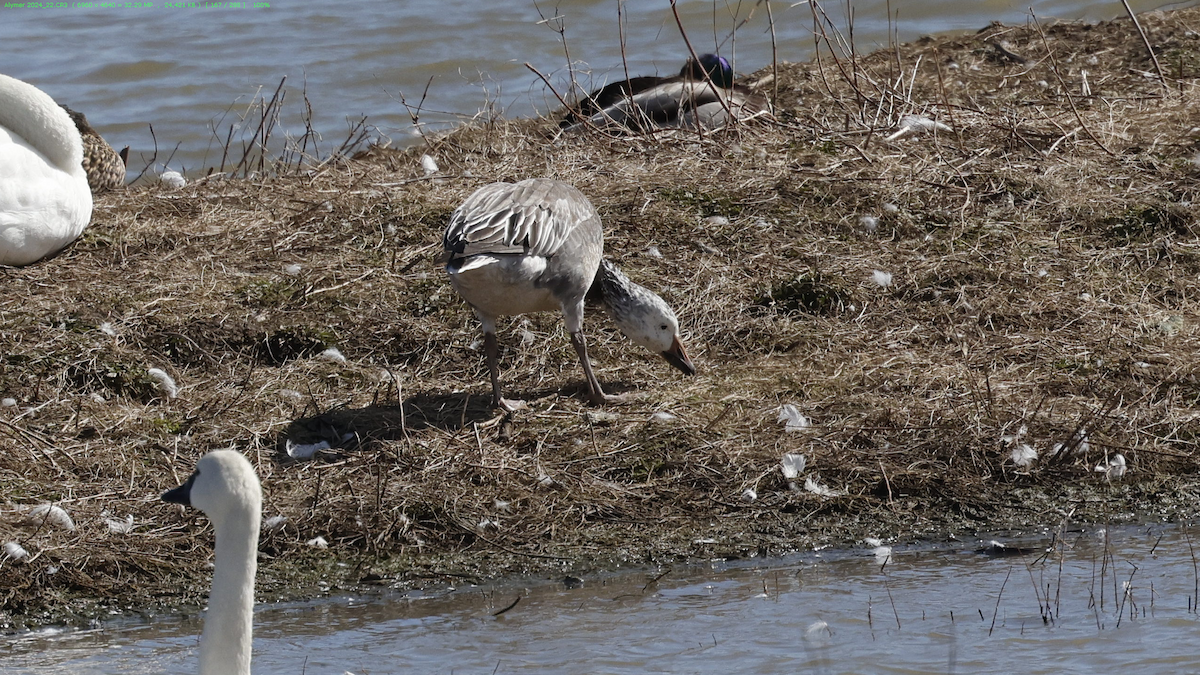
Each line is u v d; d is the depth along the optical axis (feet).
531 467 34.22
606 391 38.70
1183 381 38.09
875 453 35.01
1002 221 47.01
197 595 29.66
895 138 53.78
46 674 25.77
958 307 42.22
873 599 28.68
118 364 38.19
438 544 31.81
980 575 29.78
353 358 39.88
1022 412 36.37
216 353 39.70
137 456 34.40
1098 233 46.42
